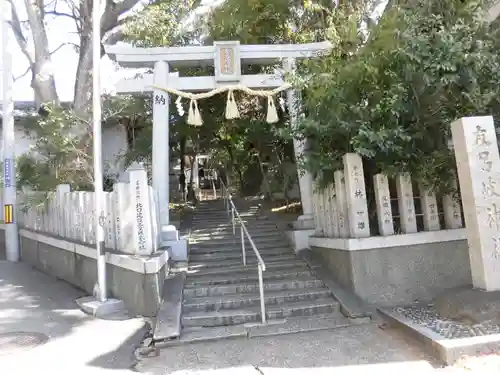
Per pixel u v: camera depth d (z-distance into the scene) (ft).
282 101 37.81
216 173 69.36
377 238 21.90
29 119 38.55
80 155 33.76
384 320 19.51
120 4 37.91
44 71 38.58
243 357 15.70
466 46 19.54
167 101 28.96
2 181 39.22
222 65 28.96
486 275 17.80
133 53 28.76
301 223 29.60
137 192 22.45
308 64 24.18
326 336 17.76
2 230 40.32
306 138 24.52
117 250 23.94
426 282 22.25
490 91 19.85
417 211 24.45
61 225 31.22
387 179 22.76
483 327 15.62
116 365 15.21
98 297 22.44
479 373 13.02
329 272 24.79
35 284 28.12
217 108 42.52
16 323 19.99
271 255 28.22
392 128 20.18
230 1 34.63
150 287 20.66
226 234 32.04
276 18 34.32
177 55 29.04
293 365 14.71
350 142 20.76
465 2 21.49
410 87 20.31
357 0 30.73
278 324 19.34
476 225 18.24
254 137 44.98
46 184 34.04
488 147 18.52
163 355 16.17
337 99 21.27
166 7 35.88
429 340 15.26
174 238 27.58
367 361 14.74
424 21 20.65
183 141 49.67
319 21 33.45
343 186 23.61
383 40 20.65
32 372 14.48
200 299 21.74
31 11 38.27
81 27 39.65
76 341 17.62
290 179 44.24
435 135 22.30
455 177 22.67
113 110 39.17
